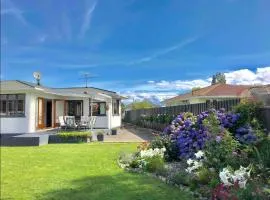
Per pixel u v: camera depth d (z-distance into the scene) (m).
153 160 10.05
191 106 18.94
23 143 18.86
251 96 10.74
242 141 9.09
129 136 23.73
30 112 23.02
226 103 13.47
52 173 9.88
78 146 17.48
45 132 22.45
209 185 7.09
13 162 11.98
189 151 10.53
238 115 10.02
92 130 24.19
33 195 7.55
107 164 11.31
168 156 11.25
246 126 9.62
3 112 23.39
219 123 9.71
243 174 6.60
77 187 8.15
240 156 8.19
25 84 23.81
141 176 9.22
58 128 26.55
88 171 10.11
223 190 6.08
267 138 8.81
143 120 33.28
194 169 8.45
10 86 23.25
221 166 7.91
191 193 7.27
